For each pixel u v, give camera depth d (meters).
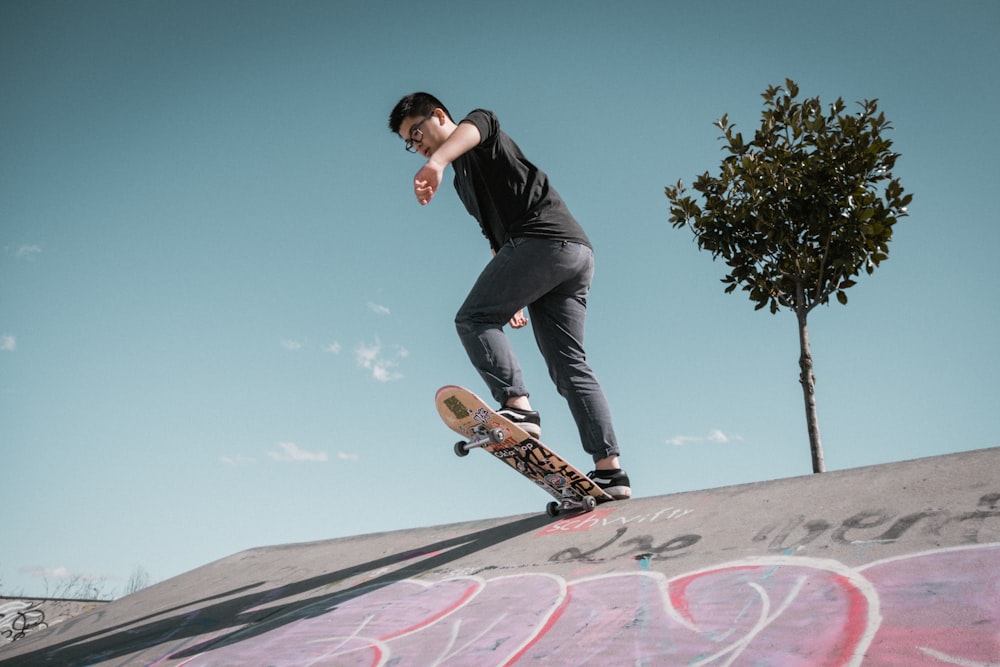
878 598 1.37
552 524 2.66
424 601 2.11
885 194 5.62
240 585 3.24
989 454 1.96
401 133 2.80
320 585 2.76
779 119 5.91
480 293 2.65
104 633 2.95
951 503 1.71
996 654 1.10
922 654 1.15
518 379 2.57
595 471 2.79
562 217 2.73
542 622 1.68
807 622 1.35
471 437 2.56
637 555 1.99
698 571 1.75
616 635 1.51
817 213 5.59
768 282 5.88
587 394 2.79
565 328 2.84
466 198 2.92
